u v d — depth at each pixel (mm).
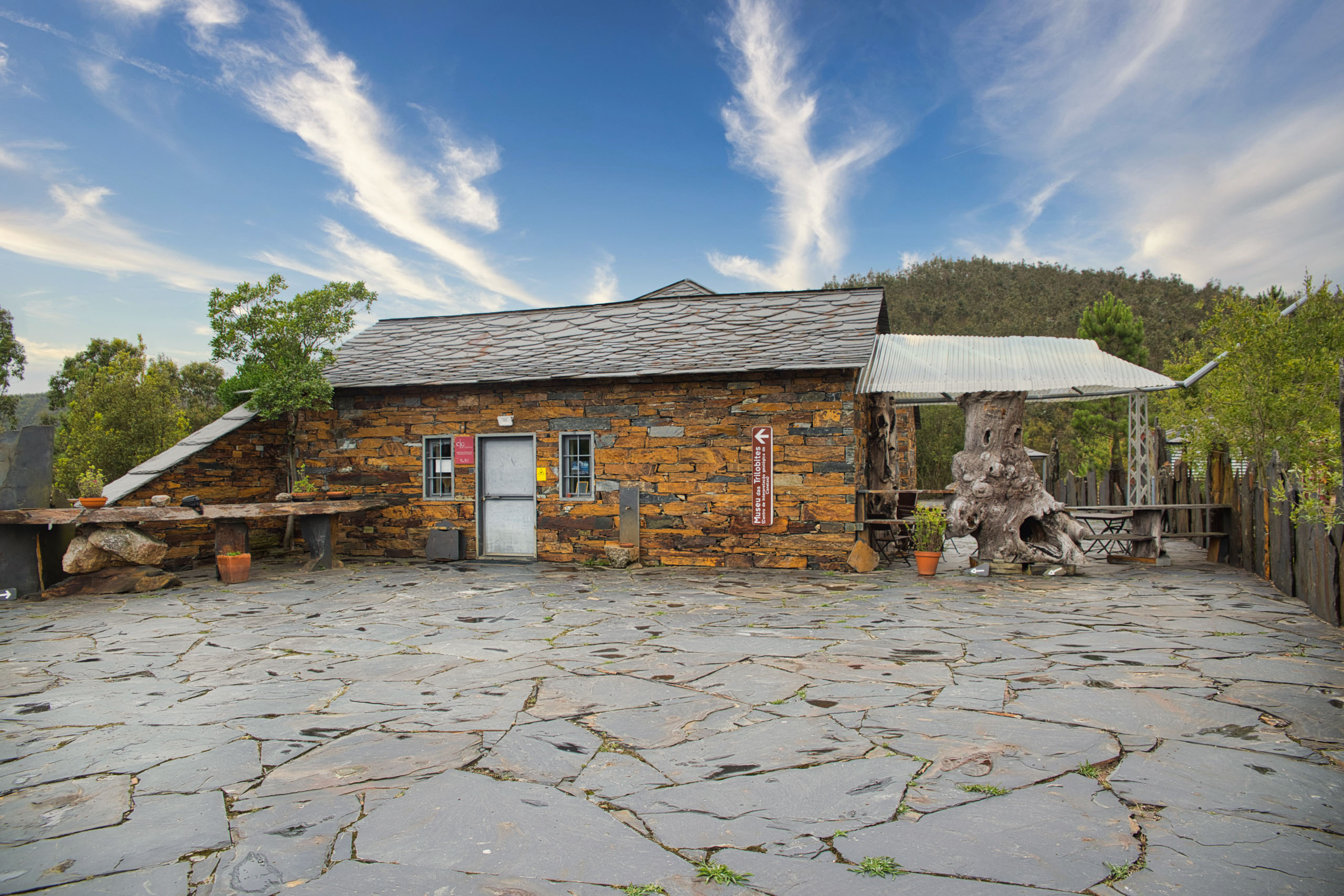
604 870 2605
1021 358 10836
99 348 33281
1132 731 3900
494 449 12062
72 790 3398
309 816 3086
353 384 12086
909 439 16703
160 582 9297
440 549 11922
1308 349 11078
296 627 7039
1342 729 3916
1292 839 2764
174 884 2557
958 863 2607
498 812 3082
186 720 4363
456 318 15180
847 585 9195
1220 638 5965
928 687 4742
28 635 6816
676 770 3492
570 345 12594
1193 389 13820
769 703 4465
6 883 2578
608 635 6496
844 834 2836
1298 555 7512
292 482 13227
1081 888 2436
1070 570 9656
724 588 9031
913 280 76375
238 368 12844
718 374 10680
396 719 4316
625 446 11289
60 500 9664
